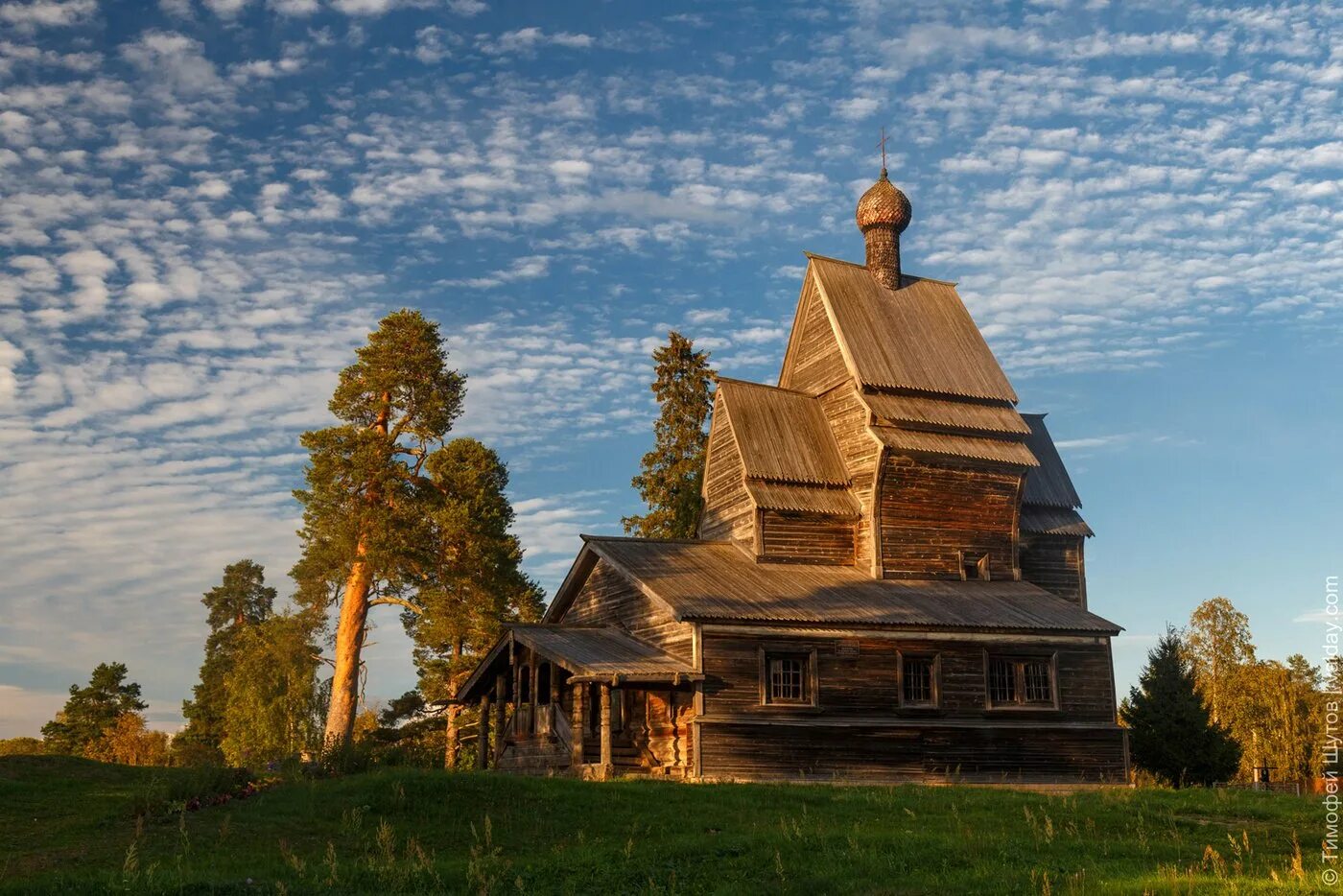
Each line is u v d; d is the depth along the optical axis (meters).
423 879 20.42
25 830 25.14
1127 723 49.75
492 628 58.16
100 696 100.81
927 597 43.41
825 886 20.06
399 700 71.94
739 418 47.56
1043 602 44.94
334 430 56.41
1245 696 76.00
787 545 45.22
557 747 38.41
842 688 39.34
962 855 22.41
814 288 51.00
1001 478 47.72
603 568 44.59
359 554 54.66
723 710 37.53
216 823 25.22
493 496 60.59
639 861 21.80
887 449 45.41
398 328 58.31
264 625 66.00
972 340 51.16
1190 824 27.30
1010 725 41.25
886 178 53.62
